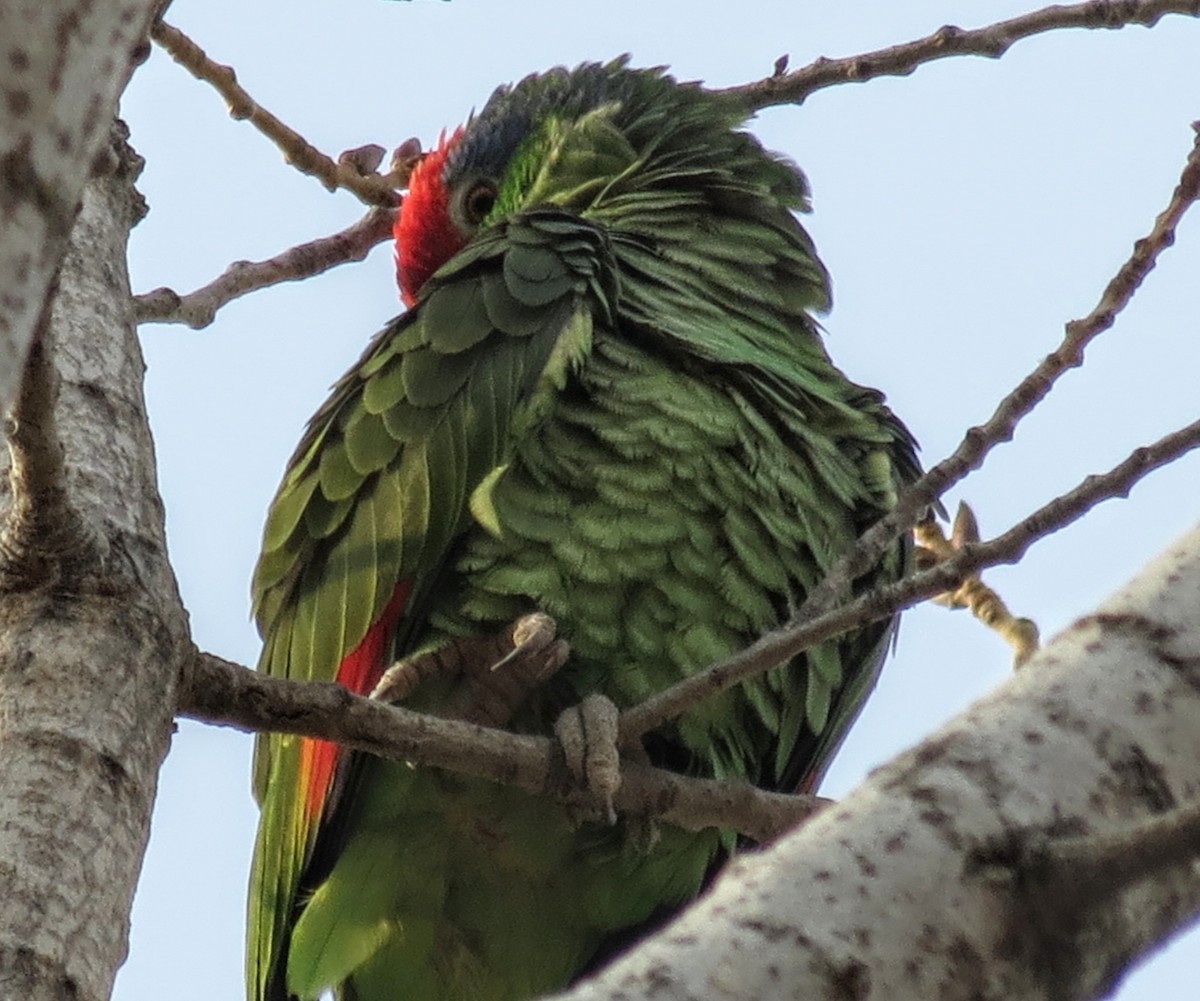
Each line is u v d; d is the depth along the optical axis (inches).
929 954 126.2
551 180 427.2
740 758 340.2
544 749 260.4
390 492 332.2
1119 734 136.6
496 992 335.3
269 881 344.2
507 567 323.6
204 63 353.1
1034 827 131.4
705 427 331.0
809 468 345.1
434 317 345.4
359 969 332.5
